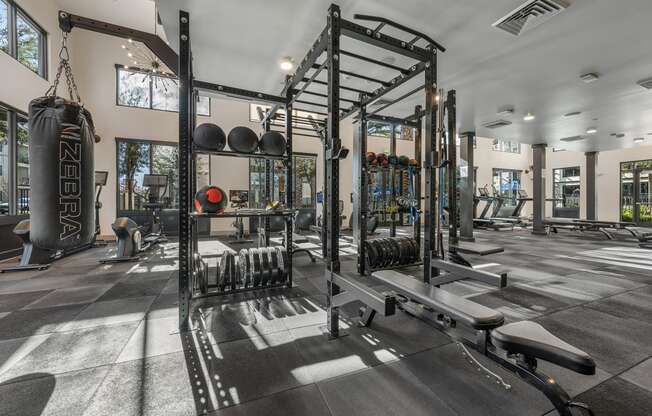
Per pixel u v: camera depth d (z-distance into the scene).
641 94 4.40
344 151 2.00
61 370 1.58
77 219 1.97
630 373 1.57
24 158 4.88
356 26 2.18
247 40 2.92
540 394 1.41
